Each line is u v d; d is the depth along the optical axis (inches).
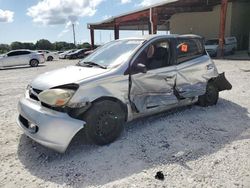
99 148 156.9
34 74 589.9
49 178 129.8
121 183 122.9
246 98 269.6
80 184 123.8
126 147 157.6
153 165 137.7
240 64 598.2
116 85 161.8
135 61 172.6
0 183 127.0
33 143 168.9
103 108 155.3
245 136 172.4
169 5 959.0
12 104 276.2
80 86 148.2
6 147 164.7
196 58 217.3
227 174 128.3
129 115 170.9
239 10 1030.4
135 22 1282.0
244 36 1067.3
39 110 147.4
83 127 146.0
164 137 171.2
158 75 183.3
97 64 177.8
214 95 239.3
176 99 197.5
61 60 1323.8
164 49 193.0
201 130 182.2
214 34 1066.1
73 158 147.4
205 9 1054.4
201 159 142.9
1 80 489.7
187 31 1164.5
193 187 118.5
